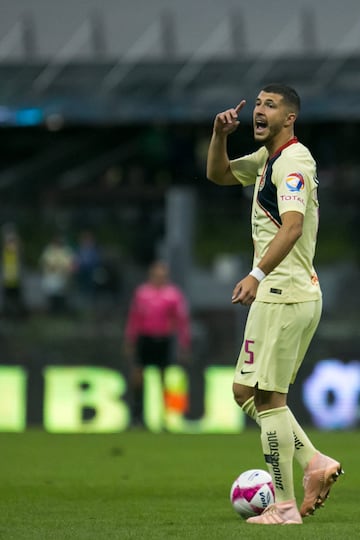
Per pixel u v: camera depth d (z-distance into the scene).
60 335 58.97
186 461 28.14
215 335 62.72
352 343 50.84
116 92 85.12
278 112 16.72
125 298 68.75
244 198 75.19
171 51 88.31
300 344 16.98
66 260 66.44
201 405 43.78
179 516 17.61
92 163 90.06
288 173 16.41
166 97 81.88
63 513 18.12
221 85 85.00
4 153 92.25
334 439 35.44
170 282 49.56
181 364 43.69
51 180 89.31
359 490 21.88
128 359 49.91
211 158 18.11
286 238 15.97
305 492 17.05
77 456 29.44
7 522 16.89
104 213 76.50
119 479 23.88
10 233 75.19
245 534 15.00
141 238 74.25
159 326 41.38
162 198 84.25
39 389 44.31
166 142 88.38
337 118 80.19
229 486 22.48
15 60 87.62
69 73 86.81
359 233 75.06
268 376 16.47
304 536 14.74
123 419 44.09
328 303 68.00
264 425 16.58
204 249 72.75
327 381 44.44
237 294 15.92
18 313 64.50
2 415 44.34
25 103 82.00
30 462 27.78
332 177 82.06
